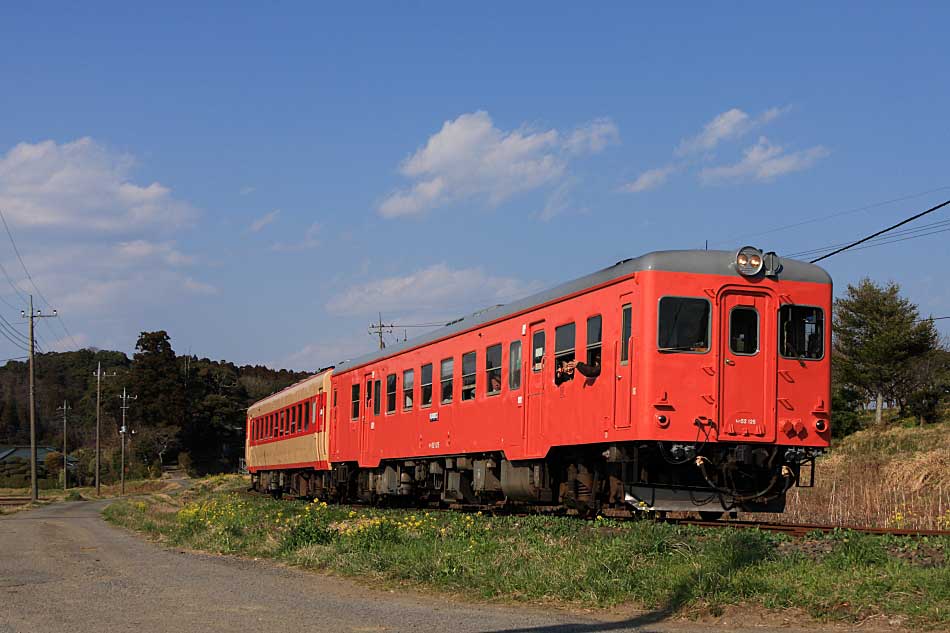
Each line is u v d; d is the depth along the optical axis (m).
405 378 22.28
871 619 7.49
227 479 61.12
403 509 21.20
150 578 11.16
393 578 10.52
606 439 13.87
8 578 11.27
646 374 13.02
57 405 115.56
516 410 16.83
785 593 8.13
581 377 14.66
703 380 13.13
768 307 13.54
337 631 7.62
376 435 23.91
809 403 13.54
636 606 8.57
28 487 81.38
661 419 12.90
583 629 7.67
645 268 13.28
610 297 14.00
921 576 8.14
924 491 24.97
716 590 8.39
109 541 17.27
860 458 31.78
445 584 9.88
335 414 27.62
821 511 20.45
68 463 91.50
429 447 20.58
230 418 93.56
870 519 18.36
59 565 12.77
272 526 16.41
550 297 15.89
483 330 18.39
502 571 10.02
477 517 15.62
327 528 14.45
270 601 9.23
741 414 13.22
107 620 8.19
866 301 48.25
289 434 32.94
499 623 7.96
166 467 90.94
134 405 88.94
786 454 13.41
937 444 32.50
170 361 91.31
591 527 12.33
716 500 13.69
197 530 17.34
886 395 48.75
